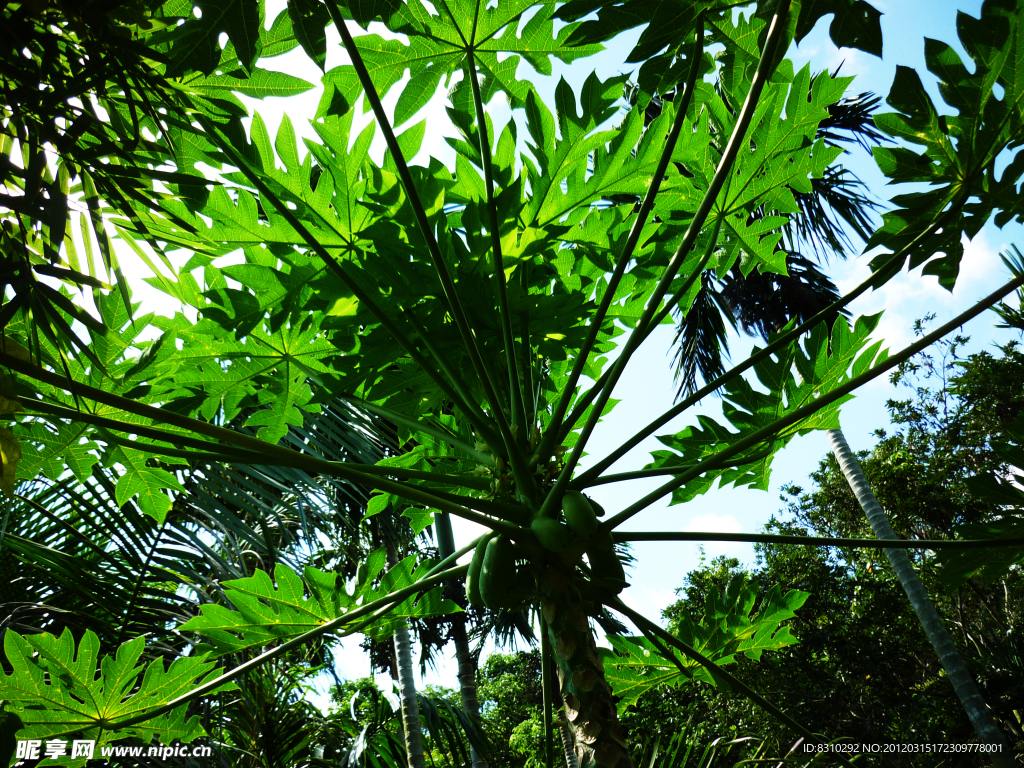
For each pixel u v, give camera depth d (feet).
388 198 7.37
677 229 8.65
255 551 14.85
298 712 17.69
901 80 6.67
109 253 6.21
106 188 6.34
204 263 8.27
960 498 41.93
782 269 9.02
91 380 7.81
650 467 8.93
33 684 7.23
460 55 7.79
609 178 8.04
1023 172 6.89
